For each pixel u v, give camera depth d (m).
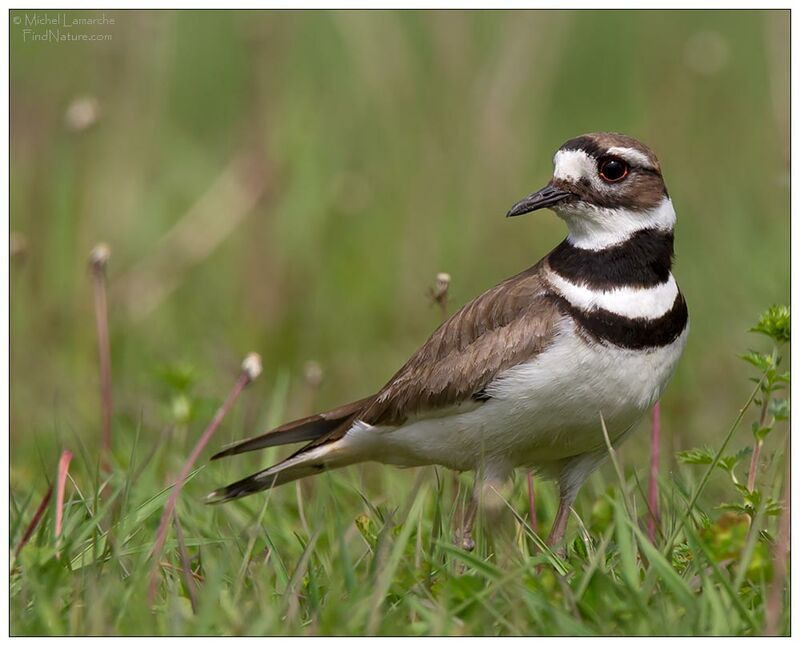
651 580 7.89
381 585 7.71
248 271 16.23
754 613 7.83
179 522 8.69
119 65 17.16
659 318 9.38
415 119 17.44
